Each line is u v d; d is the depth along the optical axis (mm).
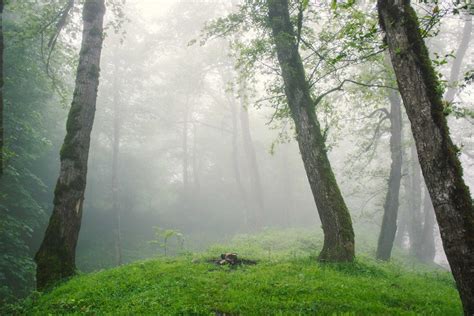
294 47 11711
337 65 14125
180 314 5910
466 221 4781
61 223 10375
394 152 17984
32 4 16266
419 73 5410
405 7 5707
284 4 12234
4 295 15148
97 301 7156
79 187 10859
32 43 17672
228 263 9992
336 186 10602
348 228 10180
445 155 5043
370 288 7520
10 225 17141
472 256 4660
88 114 11516
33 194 23625
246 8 12461
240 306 6133
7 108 17234
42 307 7566
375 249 20672
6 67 17156
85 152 11227
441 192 4977
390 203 17562
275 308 6066
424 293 7926
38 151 20906
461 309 6820
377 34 8461
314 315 5734
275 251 15336
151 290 7273
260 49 12117
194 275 8281
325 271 8750
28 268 16859
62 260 10141
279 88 12719
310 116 11188
